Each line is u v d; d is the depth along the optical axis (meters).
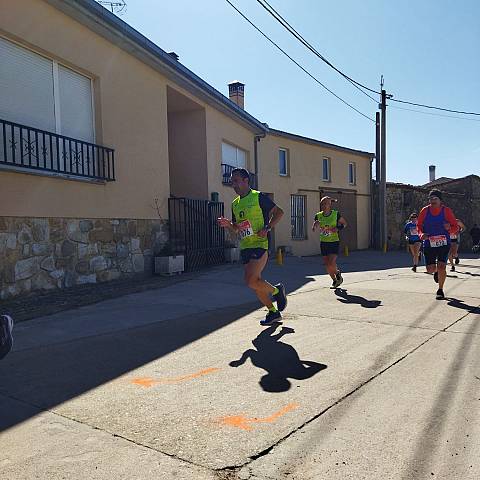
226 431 2.94
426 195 27.41
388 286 9.18
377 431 2.92
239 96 19.05
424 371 4.00
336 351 4.62
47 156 8.20
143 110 10.77
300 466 2.53
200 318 6.22
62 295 7.91
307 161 21.14
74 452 2.70
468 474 2.43
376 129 23.62
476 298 7.63
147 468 2.52
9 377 3.96
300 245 20.67
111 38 9.52
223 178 15.15
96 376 3.98
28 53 7.88
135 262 10.34
